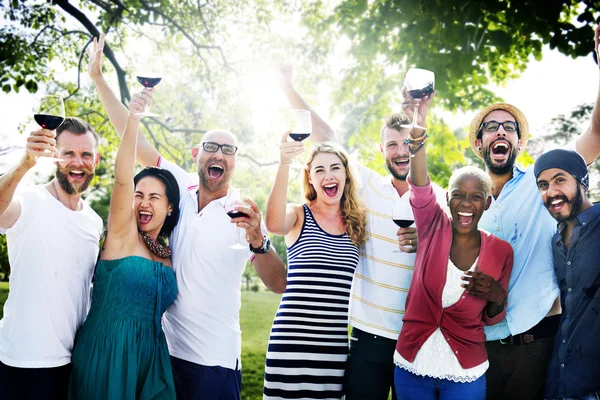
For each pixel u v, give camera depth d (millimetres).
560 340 3180
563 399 3127
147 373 2988
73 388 2936
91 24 8477
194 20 9688
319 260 3396
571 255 3174
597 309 3068
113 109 3732
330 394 3324
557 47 5895
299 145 3242
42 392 2898
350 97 7957
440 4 5844
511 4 5770
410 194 3244
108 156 10953
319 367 3281
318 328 3307
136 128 2930
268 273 3348
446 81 6180
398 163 3557
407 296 3299
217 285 3270
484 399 3150
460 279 3121
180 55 9742
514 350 3322
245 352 10289
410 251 3346
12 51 8812
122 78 8578
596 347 3062
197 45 9312
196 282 3250
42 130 2715
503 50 6082
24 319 2904
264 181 9797
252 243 3193
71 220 3070
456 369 3080
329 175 3480
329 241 3463
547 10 5621
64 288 2992
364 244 3568
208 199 3439
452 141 7961
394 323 3400
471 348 3109
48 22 9438
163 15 8984
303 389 3260
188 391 3203
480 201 3109
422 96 3201
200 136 9938
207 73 9516
